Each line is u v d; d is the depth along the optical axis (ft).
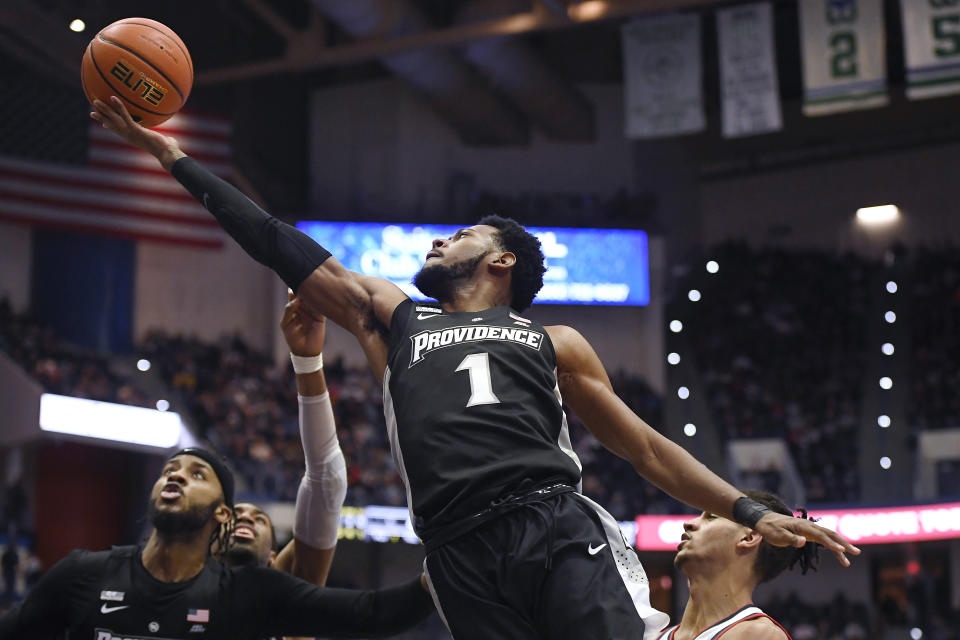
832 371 81.87
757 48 62.13
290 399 73.56
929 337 81.71
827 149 90.74
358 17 67.92
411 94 84.28
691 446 78.02
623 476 68.49
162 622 9.91
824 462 73.61
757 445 74.69
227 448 64.54
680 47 63.82
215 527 10.66
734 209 92.17
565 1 65.62
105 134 72.18
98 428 58.03
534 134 86.07
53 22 65.87
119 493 67.92
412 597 9.86
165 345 73.92
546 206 83.30
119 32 9.98
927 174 87.81
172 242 73.05
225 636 10.03
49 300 72.13
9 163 68.95
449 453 8.13
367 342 9.23
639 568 8.36
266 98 82.58
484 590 7.93
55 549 64.85
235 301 79.92
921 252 86.33
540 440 8.30
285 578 10.35
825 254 89.35
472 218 80.74
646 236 81.92
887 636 66.13
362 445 69.41
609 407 9.00
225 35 76.64
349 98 84.99
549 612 7.82
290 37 72.23
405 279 78.64
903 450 75.87
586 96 87.04
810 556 10.03
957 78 55.67
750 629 9.66
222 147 74.43
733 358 83.15
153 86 9.95
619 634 7.64
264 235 9.37
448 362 8.53
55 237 72.69
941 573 68.18
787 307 86.02
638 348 82.58
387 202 83.25
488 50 73.61
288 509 60.75
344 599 10.13
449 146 84.28
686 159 91.61
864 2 58.34
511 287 9.70
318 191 84.02
